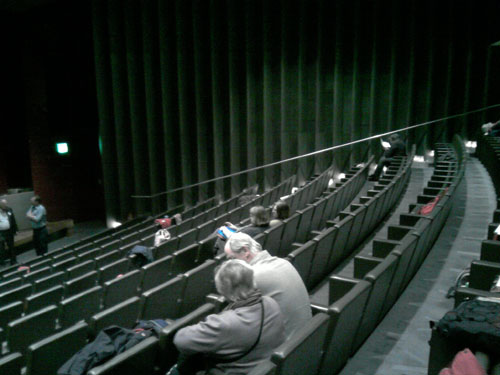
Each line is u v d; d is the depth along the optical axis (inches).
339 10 334.6
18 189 389.7
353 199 218.8
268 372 47.6
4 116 432.5
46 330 104.2
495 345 55.1
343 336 67.6
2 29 421.7
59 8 418.6
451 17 322.3
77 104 436.5
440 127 337.7
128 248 201.0
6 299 155.0
